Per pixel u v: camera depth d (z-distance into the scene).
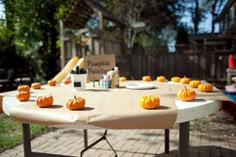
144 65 11.94
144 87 2.38
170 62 11.74
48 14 9.29
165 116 1.36
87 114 1.37
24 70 10.35
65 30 9.30
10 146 3.38
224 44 13.58
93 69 2.82
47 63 9.73
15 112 1.54
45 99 1.58
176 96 1.85
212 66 11.26
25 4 8.38
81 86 2.36
